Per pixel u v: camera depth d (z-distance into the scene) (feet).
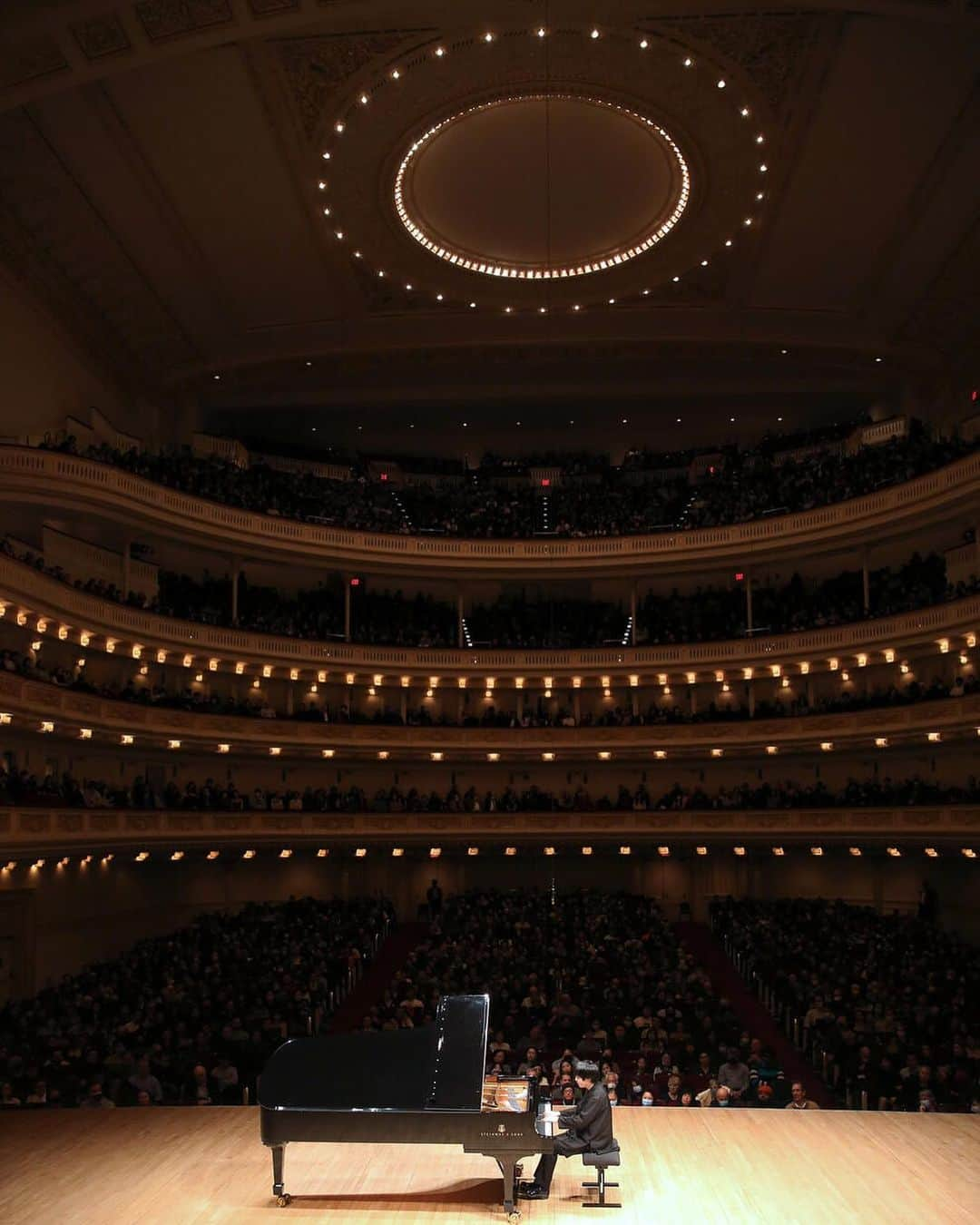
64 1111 53.72
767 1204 41.14
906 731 125.70
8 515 114.42
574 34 95.35
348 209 119.34
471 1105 40.65
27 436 117.19
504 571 153.79
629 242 128.16
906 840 124.16
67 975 105.50
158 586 142.41
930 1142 48.52
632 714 154.71
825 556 150.10
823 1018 91.35
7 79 87.56
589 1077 42.39
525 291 137.80
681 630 148.77
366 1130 40.78
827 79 99.09
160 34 85.87
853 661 136.56
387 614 156.97
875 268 129.90
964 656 128.16
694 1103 70.59
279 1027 87.76
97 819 108.99
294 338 147.13
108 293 128.16
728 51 96.89
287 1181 43.34
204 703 130.82
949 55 94.17
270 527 141.38
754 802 139.23
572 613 160.15
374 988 112.68
